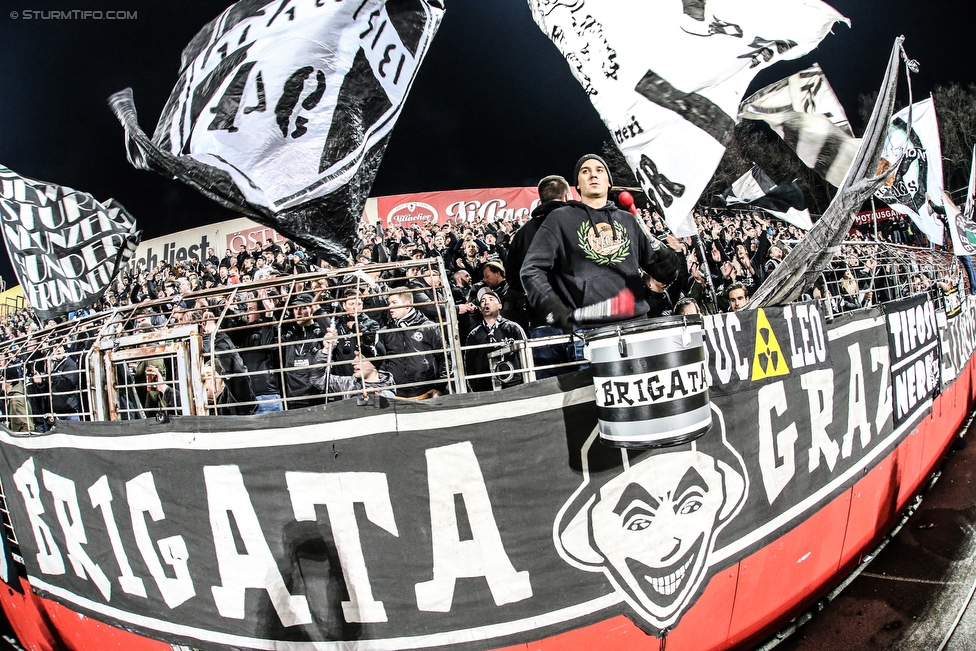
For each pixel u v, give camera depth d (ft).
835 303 14.26
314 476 6.60
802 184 40.52
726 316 7.88
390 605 6.64
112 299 38.73
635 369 5.93
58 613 9.46
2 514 10.51
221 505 6.97
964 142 64.28
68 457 8.23
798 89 10.87
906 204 21.09
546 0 9.51
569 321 8.18
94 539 8.21
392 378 11.24
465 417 6.46
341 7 8.59
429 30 9.52
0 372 10.48
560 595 6.80
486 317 11.50
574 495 6.77
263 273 24.89
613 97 8.88
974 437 18.75
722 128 8.38
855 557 11.27
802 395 9.02
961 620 9.66
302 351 12.38
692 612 7.78
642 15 8.70
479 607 6.63
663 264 9.34
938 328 15.71
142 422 7.34
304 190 8.69
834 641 9.39
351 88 8.84
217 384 9.58
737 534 8.05
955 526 12.83
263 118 8.54
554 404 6.66
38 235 12.96
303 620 6.86
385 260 23.16
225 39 8.82
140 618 7.95
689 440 6.01
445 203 41.60
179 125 9.13
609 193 10.26
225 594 7.16
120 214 12.89
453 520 6.52
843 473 10.14
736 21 8.52
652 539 7.22
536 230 9.70
